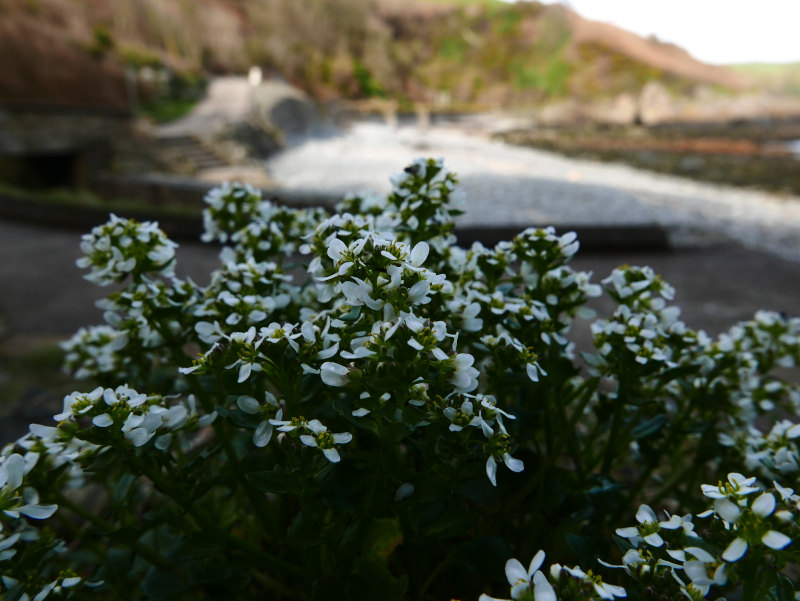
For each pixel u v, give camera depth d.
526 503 0.18
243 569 0.16
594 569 0.17
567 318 0.21
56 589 0.14
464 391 0.13
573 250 0.18
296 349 0.14
